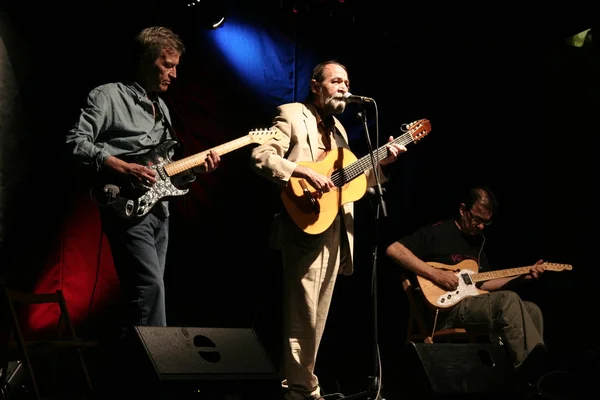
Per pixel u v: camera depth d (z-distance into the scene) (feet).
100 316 14.76
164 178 10.62
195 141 16.28
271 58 17.20
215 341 9.52
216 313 15.98
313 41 17.69
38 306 14.46
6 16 14.51
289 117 11.28
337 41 17.93
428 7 17.83
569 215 18.39
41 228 14.58
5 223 14.20
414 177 18.22
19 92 14.51
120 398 9.32
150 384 8.98
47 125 14.78
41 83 14.80
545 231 18.20
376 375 9.90
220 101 16.61
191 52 16.43
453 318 13.73
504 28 18.07
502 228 18.04
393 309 17.58
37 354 13.15
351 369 16.65
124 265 10.28
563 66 18.89
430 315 14.08
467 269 14.38
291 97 17.25
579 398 11.56
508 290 14.14
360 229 17.70
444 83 18.72
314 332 10.75
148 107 10.97
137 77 10.98
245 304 16.15
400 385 10.91
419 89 18.57
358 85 18.12
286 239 10.97
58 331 13.58
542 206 18.33
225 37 16.83
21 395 12.21
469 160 18.54
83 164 9.97
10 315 11.14
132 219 10.24
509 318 12.92
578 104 18.88
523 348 12.64
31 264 14.44
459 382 10.19
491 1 17.74
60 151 14.84
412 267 14.24
